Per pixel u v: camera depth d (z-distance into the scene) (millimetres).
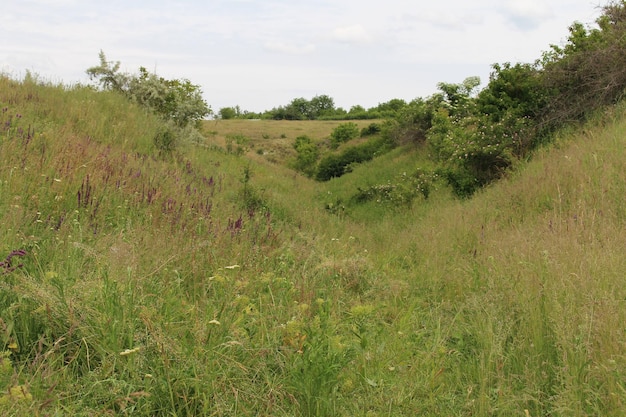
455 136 16406
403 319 5324
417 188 15633
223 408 3297
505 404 3637
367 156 31531
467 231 8914
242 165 20703
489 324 4594
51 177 7227
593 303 4180
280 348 4039
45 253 4906
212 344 3812
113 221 6785
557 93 14945
